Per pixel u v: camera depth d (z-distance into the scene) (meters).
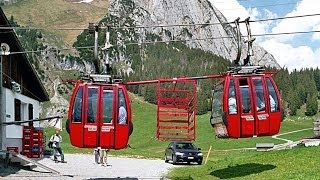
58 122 36.91
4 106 36.66
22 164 29.36
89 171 29.66
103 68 22.86
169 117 26.81
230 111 21.72
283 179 19.53
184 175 26.58
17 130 39.62
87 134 21.72
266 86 21.83
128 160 44.84
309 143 49.84
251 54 22.52
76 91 21.92
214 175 24.47
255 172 23.08
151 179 25.05
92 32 23.36
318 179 18.30
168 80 23.50
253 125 21.66
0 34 38.25
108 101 21.86
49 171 27.84
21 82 43.59
